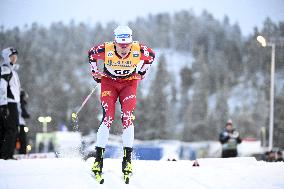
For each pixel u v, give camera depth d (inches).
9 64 807.7
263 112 7283.5
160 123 7155.5
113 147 887.1
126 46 522.9
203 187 495.2
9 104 799.1
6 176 525.3
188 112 7755.9
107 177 533.0
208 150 3934.5
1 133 807.1
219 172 570.9
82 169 567.8
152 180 524.7
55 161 617.0
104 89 546.9
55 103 7598.4
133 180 523.2
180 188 491.2
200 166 620.7
